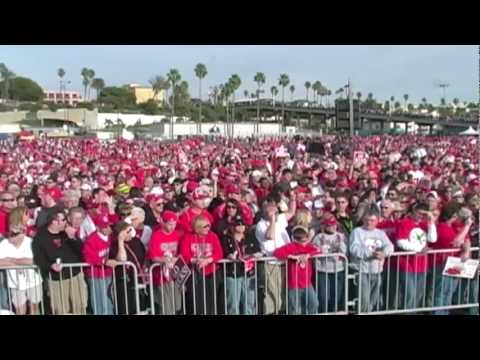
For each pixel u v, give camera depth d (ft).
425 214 25.52
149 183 46.21
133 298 23.13
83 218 25.16
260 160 78.43
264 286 23.62
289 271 23.49
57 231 22.81
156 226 26.17
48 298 22.54
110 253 22.81
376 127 402.31
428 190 37.37
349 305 24.48
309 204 33.86
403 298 24.64
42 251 22.40
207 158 94.99
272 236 24.89
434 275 25.04
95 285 22.86
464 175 53.06
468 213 25.86
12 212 23.15
